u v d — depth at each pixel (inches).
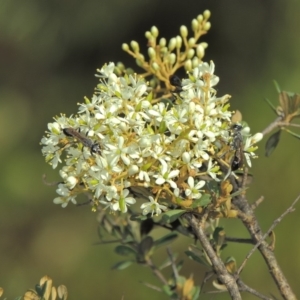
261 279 387.2
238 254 380.8
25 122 598.5
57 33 587.5
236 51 537.0
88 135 142.4
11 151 575.5
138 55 180.5
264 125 433.1
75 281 450.0
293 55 486.3
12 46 607.2
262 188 410.3
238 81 536.4
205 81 146.3
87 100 147.3
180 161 142.2
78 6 578.9
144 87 145.7
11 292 501.4
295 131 401.7
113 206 140.7
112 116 141.9
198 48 180.2
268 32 516.4
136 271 420.5
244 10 531.8
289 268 398.6
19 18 587.2
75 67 601.3
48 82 606.9
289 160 406.0
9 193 543.8
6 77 613.3
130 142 140.9
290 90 468.1
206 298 361.4
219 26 546.9
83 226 516.7
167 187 142.6
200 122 142.4
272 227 153.6
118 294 422.6
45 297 152.6
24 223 533.0
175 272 194.2
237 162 149.3
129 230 201.5
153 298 406.9
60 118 150.6
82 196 522.9
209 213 149.9
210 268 163.8
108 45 585.3
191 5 562.3
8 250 522.9
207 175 155.6
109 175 139.9
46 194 543.8
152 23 575.8
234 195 145.7
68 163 147.3
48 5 584.7
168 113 142.2
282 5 508.7
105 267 439.2
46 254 509.4
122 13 573.9
